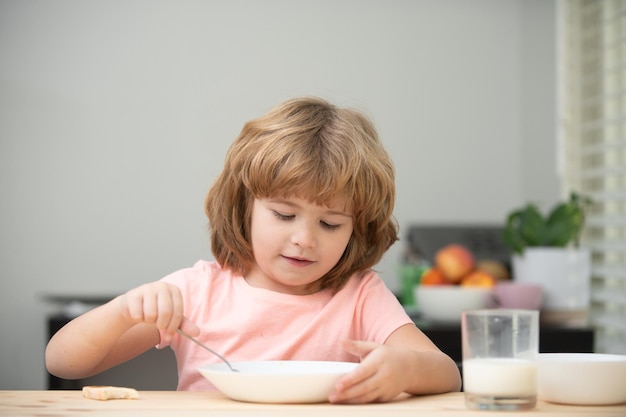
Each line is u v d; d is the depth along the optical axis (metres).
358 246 1.34
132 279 3.49
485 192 3.56
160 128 3.51
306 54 3.55
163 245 3.50
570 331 2.10
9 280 3.45
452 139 3.56
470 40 3.58
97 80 3.49
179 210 3.50
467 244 2.86
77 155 3.48
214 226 1.39
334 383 0.94
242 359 1.33
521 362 0.90
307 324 1.35
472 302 2.19
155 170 3.50
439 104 3.57
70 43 3.48
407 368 0.97
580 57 2.78
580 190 2.82
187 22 3.52
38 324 3.45
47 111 3.47
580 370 0.94
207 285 1.38
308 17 3.56
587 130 2.73
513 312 0.92
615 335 2.58
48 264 3.46
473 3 3.59
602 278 2.67
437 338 2.10
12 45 3.46
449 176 3.56
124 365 1.88
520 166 3.56
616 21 2.55
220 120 3.52
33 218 3.46
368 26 3.57
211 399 0.98
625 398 0.94
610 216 2.59
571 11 2.79
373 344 1.00
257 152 1.23
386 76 3.56
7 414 0.86
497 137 3.57
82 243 3.48
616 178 2.66
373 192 1.25
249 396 0.94
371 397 0.94
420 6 3.58
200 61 3.52
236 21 3.54
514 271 2.43
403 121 3.56
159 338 1.36
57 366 1.20
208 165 3.51
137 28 3.51
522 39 3.55
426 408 0.90
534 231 2.33
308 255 1.21
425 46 3.57
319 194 1.17
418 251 2.93
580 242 2.69
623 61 2.54
